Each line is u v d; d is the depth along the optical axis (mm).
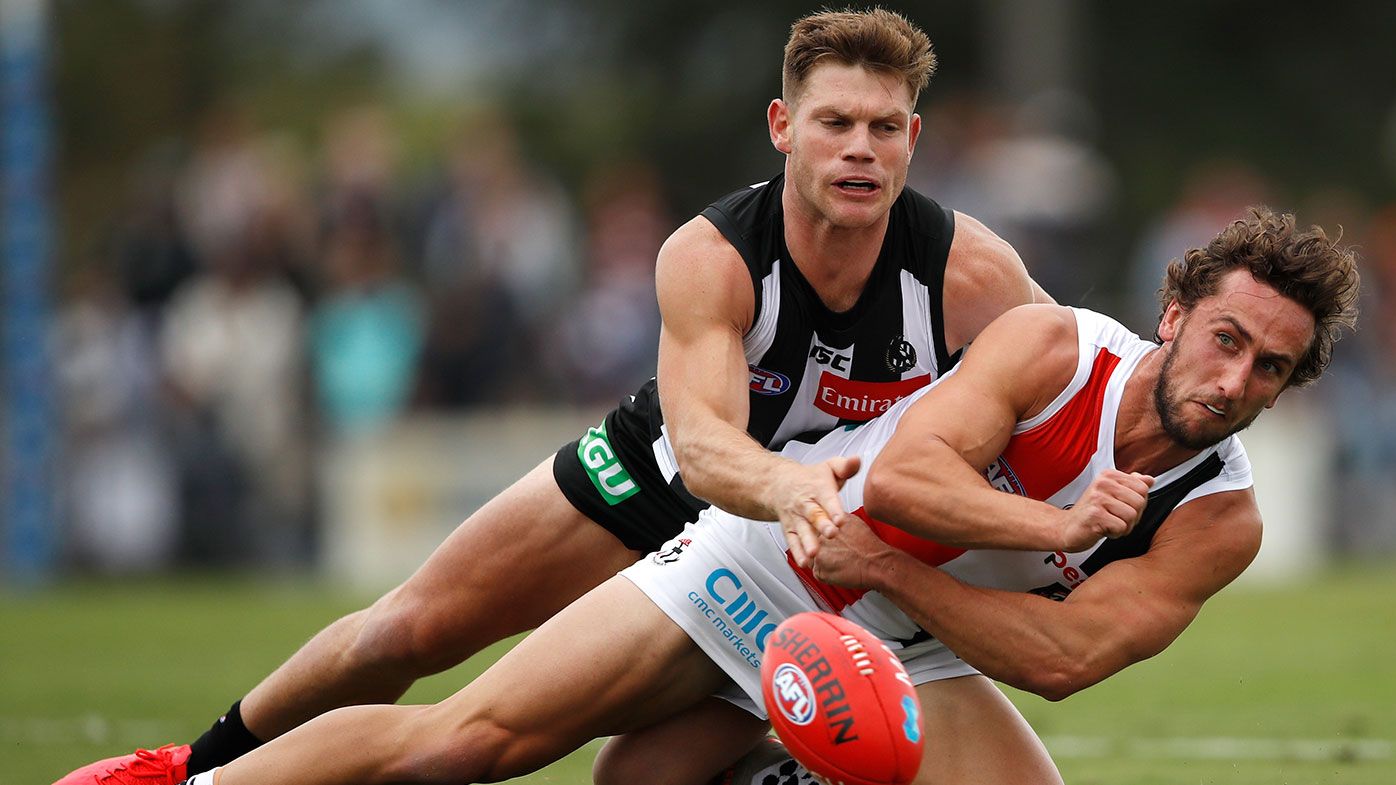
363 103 102375
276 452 48375
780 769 16922
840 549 15773
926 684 16562
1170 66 91812
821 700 14195
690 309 17094
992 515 15000
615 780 17312
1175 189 87625
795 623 14586
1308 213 80812
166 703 27000
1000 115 68375
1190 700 26297
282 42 106000
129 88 99938
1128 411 15719
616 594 16516
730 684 16969
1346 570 48719
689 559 16594
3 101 52531
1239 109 91688
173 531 49250
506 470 48188
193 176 57781
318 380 48719
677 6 96625
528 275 50031
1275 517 49031
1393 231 57500
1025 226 48531
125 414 49438
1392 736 22547
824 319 17406
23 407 47750
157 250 49031
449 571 19109
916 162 51625
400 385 48875
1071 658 15445
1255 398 15219
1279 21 93375
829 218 16703
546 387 50281
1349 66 94000
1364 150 92312
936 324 17562
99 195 96250
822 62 16766
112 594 44250
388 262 49750
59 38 99625
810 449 17766
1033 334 15945
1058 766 20953
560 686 16078
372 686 19547
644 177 56781
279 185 50625
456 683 29547
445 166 52000
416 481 48188
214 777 16672
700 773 17188
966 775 15984
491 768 16250
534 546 19000
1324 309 15078
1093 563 16109
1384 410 51531
